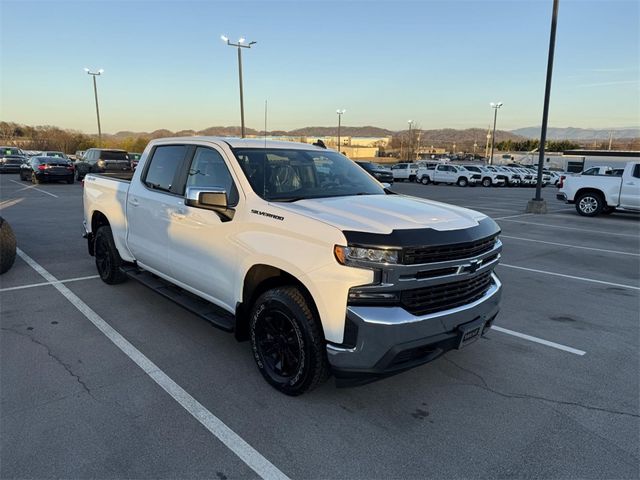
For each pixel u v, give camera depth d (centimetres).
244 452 284
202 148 436
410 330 296
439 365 410
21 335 451
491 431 312
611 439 306
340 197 389
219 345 437
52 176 2372
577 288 673
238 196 377
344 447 291
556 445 299
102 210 590
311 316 319
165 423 311
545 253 934
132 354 415
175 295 460
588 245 1029
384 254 288
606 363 422
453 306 324
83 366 390
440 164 3756
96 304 542
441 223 324
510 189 3438
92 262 742
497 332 494
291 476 265
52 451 279
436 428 314
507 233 1189
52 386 355
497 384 378
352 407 337
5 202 1580
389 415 328
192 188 365
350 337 296
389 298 295
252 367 394
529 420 327
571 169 4566
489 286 373
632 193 1483
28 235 975
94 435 296
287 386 343
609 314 560
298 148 452
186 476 262
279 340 350
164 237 462
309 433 305
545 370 405
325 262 300
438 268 305
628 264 841
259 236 346
